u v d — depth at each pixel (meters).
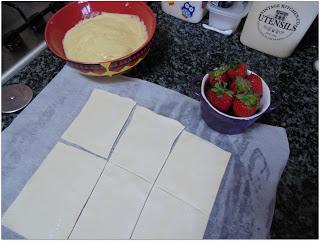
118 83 0.61
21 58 0.66
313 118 0.55
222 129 0.52
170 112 0.56
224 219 0.44
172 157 0.50
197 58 0.64
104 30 0.60
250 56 0.64
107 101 0.57
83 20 0.63
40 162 0.50
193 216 0.44
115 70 0.53
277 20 0.55
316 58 0.63
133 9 0.62
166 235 0.43
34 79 0.62
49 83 0.60
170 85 0.60
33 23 0.69
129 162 0.49
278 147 0.51
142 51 0.53
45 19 0.72
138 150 0.50
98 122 0.54
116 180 0.47
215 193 0.46
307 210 0.45
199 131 0.54
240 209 0.45
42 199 0.46
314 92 0.58
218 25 0.68
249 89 0.43
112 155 0.50
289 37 0.57
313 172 0.49
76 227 0.43
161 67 0.63
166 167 0.49
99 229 0.43
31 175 0.49
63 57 0.51
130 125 0.53
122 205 0.45
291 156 0.50
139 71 0.63
